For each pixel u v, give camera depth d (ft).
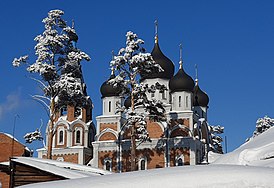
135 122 143.74
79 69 141.28
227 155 53.06
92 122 218.18
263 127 235.20
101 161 199.11
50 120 136.67
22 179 69.97
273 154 45.09
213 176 30.68
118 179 32.30
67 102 138.92
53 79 134.82
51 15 140.46
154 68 144.46
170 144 192.95
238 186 30.01
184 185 30.35
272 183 30.07
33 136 139.54
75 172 69.51
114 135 201.57
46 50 137.08
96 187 31.27
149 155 194.08
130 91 146.20
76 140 211.61
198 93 235.40
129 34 145.89
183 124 196.44
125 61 144.15
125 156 197.06
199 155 195.52
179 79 207.10
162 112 151.43
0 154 147.95
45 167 68.39
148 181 31.04
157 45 217.15
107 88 208.85
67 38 139.44
